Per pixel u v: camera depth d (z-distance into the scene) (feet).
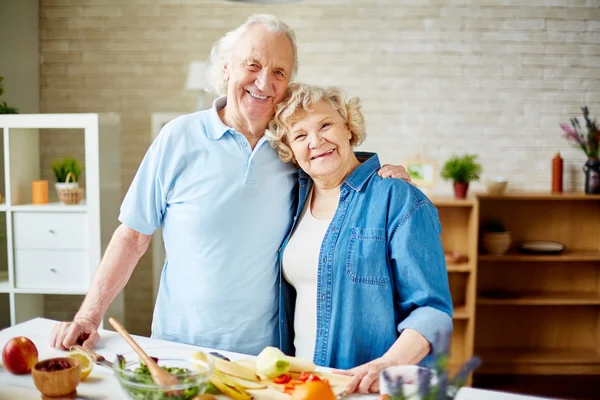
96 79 13.64
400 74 13.50
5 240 11.27
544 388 12.25
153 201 6.09
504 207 13.08
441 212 12.75
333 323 5.30
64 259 10.68
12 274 10.69
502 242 12.34
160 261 13.35
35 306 11.64
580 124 13.57
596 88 13.50
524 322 13.47
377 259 5.25
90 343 5.16
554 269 13.25
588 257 12.34
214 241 5.79
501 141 13.61
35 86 13.56
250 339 5.82
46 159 13.64
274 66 5.69
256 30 5.74
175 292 5.97
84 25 13.53
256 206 5.82
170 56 13.53
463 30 13.41
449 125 13.57
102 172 10.68
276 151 5.94
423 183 12.75
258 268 5.82
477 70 13.48
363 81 13.52
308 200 5.90
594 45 13.43
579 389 12.21
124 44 13.55
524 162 13.62
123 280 6.07
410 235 5.17
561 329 13.46
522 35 13.41
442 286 5.15
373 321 5.23
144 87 13.61
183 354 4.24
